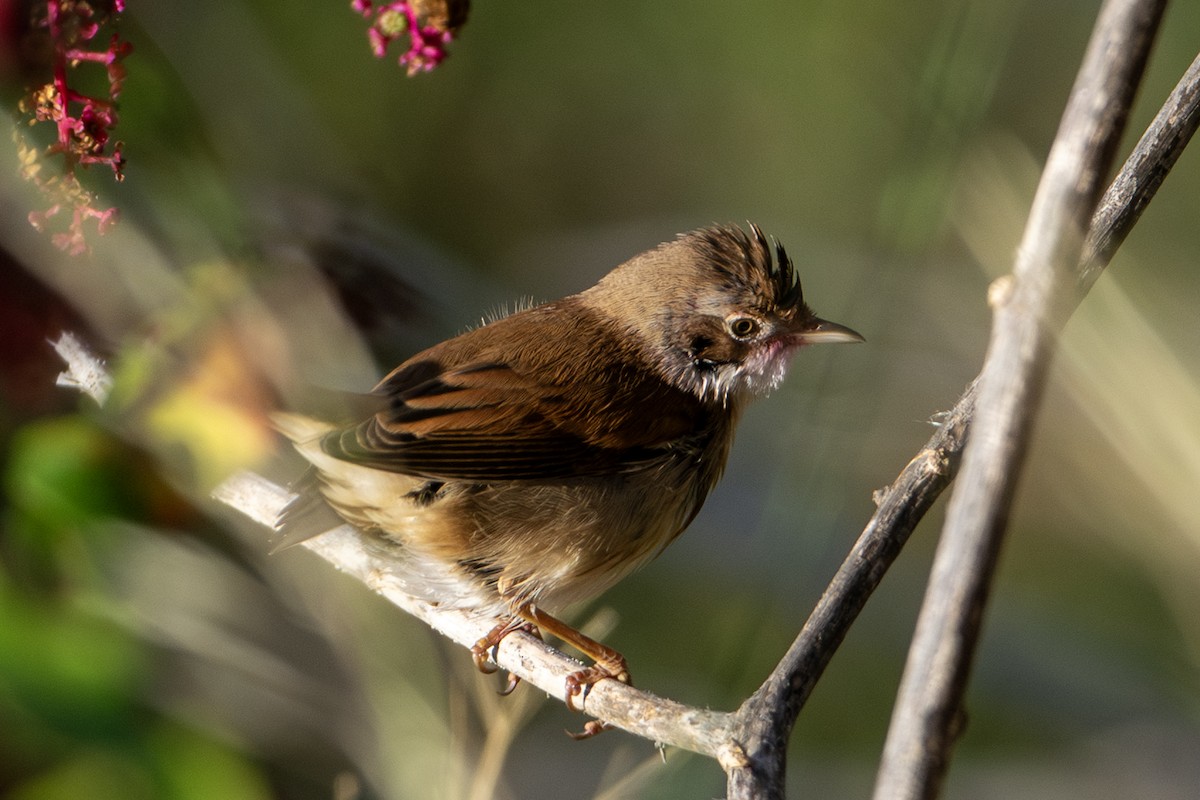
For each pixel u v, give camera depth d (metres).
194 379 8.29
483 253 16.83
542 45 17.38
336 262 11.86
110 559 8.39
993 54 12.05
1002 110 16.77
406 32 6.50
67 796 8.05
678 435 10.05
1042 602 12.52
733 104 17.70
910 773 4.75
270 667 9.47
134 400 8.19
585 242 17.09
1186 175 16.47
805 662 6.46
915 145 12.32
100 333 8.61
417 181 16.75
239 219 10.50
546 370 9.89
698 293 10.44
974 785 11.62
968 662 4.80
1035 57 16.84
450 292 13.57
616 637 12.45
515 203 17.06
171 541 9.12
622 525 9.81
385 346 12.06
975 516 4.85
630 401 9.88
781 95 17.61
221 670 9.40
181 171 10.47
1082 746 11.80
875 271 12.89
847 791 12.24
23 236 8.38
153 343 8.41
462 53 17.05
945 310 14.51
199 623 9.29
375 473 9.06
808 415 10.83
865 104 17.27
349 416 8.81
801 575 10.06
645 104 17.64
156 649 9.05
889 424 14.01
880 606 13.34
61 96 6.77
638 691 7.46
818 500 10.16
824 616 6.54
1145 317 8.84
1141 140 6.92
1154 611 12.29
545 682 9.01
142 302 8.62
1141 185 6.83
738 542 12.68
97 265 8.55
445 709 9.25
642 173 17.47
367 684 9.25
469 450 9.29
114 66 6.82
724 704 9.84
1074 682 12.07
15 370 8.54
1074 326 7.61
